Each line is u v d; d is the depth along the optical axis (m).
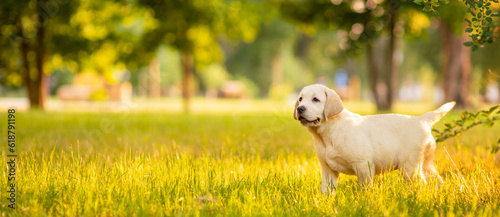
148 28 22.75
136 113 19.77
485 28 4.23
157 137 9.20
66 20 20.59
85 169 5.14
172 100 47.84
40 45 21.64
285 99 45.72
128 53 23.39
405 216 3.68
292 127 12.07
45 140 8.20
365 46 20.11
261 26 49.12
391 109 20.92
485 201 4.27
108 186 4.49
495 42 4.36
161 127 11.59
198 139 8.82
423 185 4.47
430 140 4.72
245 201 4.12
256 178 5.05
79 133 9.79
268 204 4.07
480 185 4.61
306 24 20.72
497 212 3.77
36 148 6.77
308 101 4.54
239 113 21.77
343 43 20.45
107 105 33.38
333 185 4.68
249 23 22.36
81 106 32.62
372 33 19.59
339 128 4.53
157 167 5.28
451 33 22.92
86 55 22.92
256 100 54.06
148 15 21.80
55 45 22.00
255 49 54.00
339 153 4.52
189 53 22.09
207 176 5.06
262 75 57.91
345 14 19.48
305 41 62.78
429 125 4.78
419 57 40.22
